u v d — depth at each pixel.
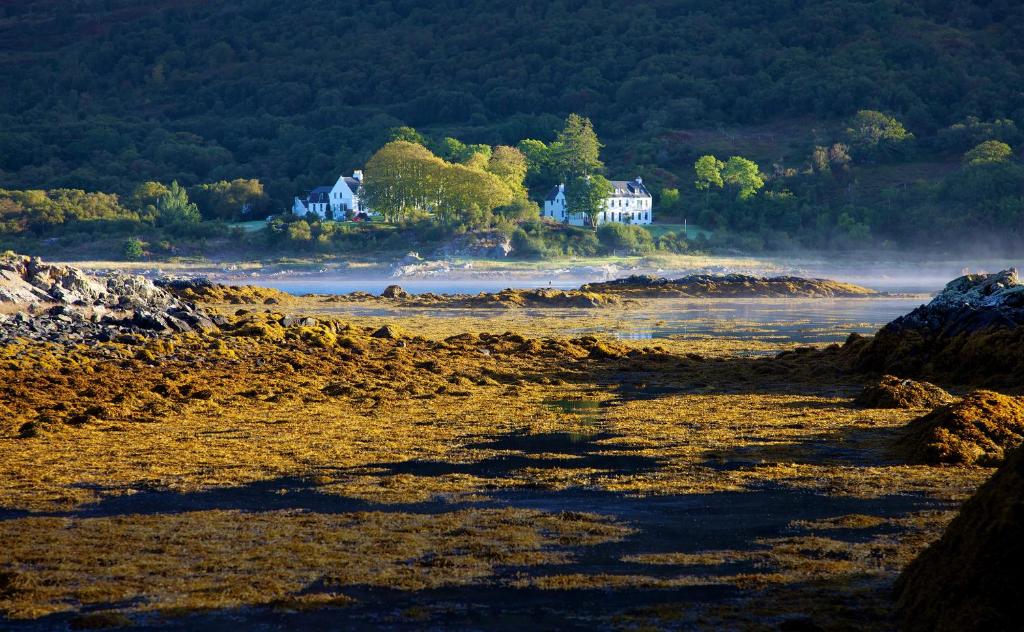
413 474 43.59
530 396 69.31
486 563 30.66
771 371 80.44
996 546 23.61
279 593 28.09
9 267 105.31
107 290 113.25
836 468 43.94
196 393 67.19
